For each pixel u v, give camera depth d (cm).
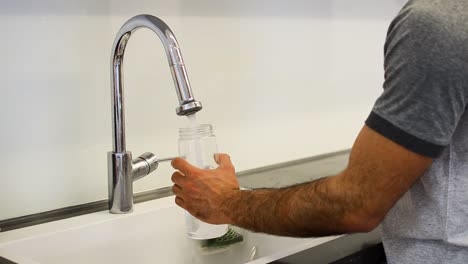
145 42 117
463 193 70
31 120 103
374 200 64
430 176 72
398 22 63
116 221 102
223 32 132
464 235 72
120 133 101
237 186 85
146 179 122
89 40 109
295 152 154
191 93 83
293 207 71
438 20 58
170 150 124
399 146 60
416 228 75
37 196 105
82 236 97
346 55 165
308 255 79
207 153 93
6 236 92
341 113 166
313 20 153
